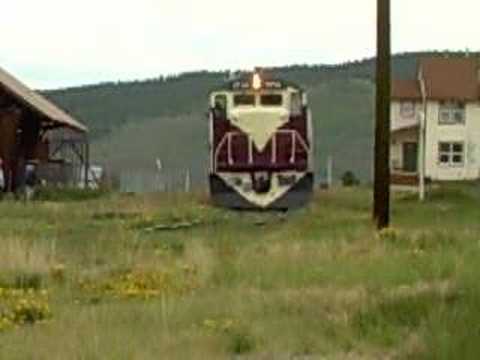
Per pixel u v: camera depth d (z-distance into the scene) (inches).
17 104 3073.3
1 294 959.0
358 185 3909.9
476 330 677.3
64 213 2112.5
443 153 4308.6
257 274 1087.0
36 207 2257.6
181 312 823.1
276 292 941.2
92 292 1015.0
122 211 2161.7
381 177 1553.9
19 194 2812.5
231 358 666.2
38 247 1299.2
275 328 741.3
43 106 3410.4
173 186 3949.3
